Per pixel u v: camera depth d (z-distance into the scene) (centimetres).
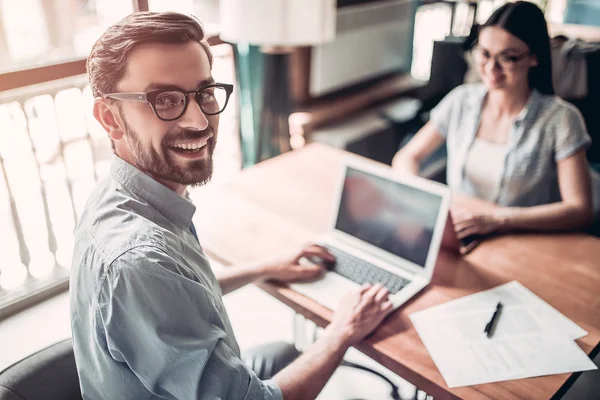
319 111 349
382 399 179
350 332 111
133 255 83
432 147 207
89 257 88
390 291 127
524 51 171
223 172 288
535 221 155
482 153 193
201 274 100
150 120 92
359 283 131
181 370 85
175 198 101
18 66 166
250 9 230
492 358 107
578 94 203
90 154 241
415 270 134
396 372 108
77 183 234
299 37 235
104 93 93
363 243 144
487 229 152
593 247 146
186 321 84
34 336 180
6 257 208
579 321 117
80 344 94
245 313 218
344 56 360
